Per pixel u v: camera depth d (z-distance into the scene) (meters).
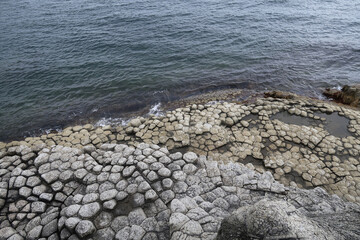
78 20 22.39
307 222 2.64
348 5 27.62
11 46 17.38
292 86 13.48
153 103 12.06
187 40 18.28
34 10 25.92
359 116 9.91
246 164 7.57
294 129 9.10
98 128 9.60
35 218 4.72
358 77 14.17
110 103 12.03
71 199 5.07
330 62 15.82
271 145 8.38
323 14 24.30
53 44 17.66
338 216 3.89
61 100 12.23
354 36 19.33
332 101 12.04
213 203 4.93
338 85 13.48
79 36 18.86
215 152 8.05
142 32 19.50
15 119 11.05
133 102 12.10
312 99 11.60
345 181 7.06
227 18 22.66
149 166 5.73
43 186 5.34
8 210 4.90
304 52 17.03
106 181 5.35
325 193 5.51
